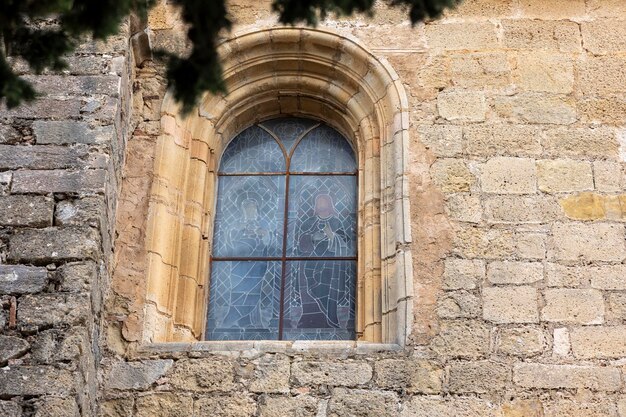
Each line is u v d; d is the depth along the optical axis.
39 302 15.03
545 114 17.69
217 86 13.47
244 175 18.22
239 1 18.59
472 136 17.45
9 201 15.73
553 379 15.59
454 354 15.77
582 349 15.82
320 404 15.45
